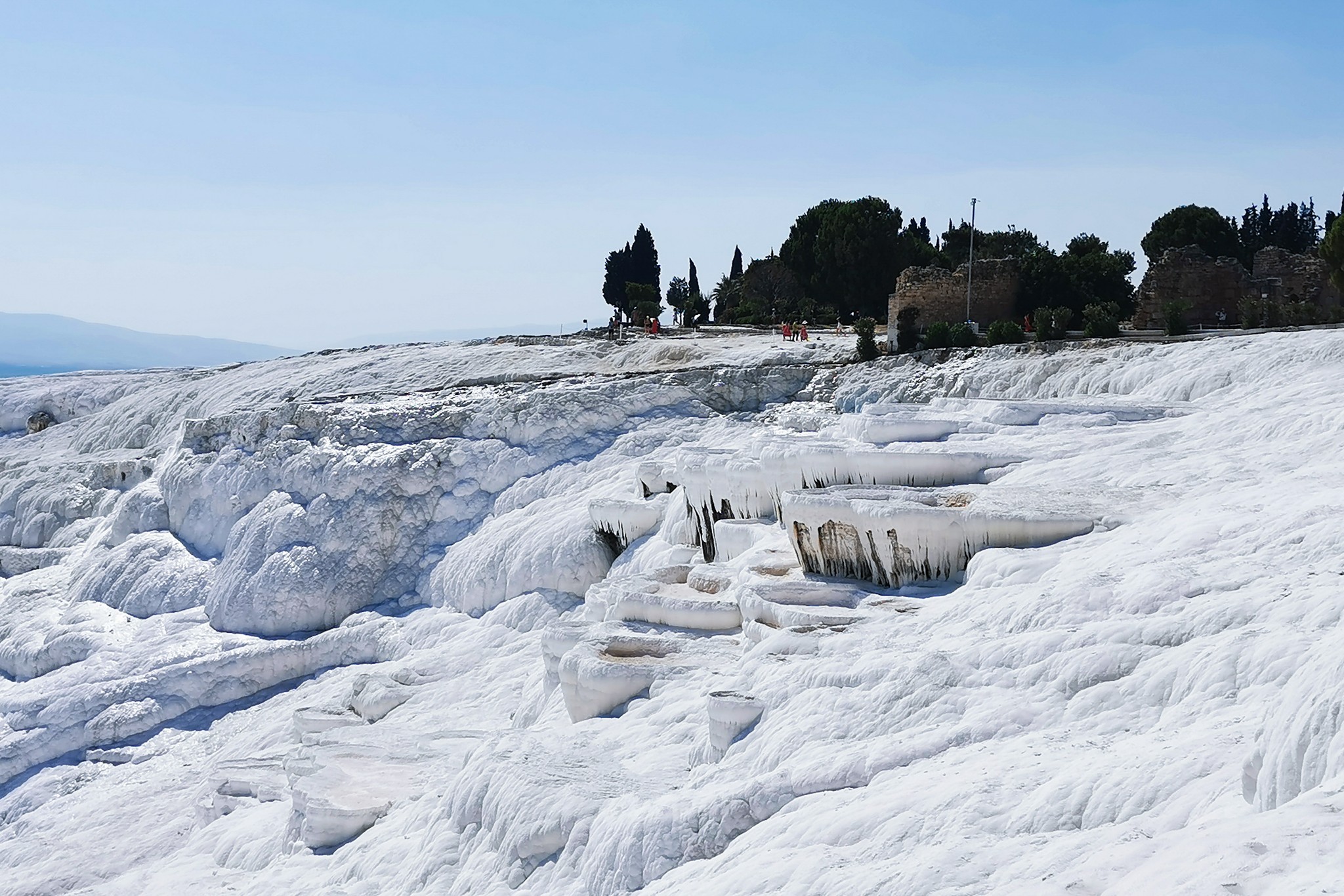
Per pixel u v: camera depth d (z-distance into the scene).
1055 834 7.01
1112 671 9.39
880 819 8.13
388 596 28.41
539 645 22.88
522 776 11.53
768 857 8.24
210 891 14.19
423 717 19.80
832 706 10.58
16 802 22.88
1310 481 13.48
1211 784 6.91
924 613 12.66
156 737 24.44
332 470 29.84
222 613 28.48
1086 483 15.88
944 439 19.88
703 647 14.60
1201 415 19.05
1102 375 25.28
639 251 78.69
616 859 9.70
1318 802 5.36
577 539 25.09
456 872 11.45
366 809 14.30
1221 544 11.50
